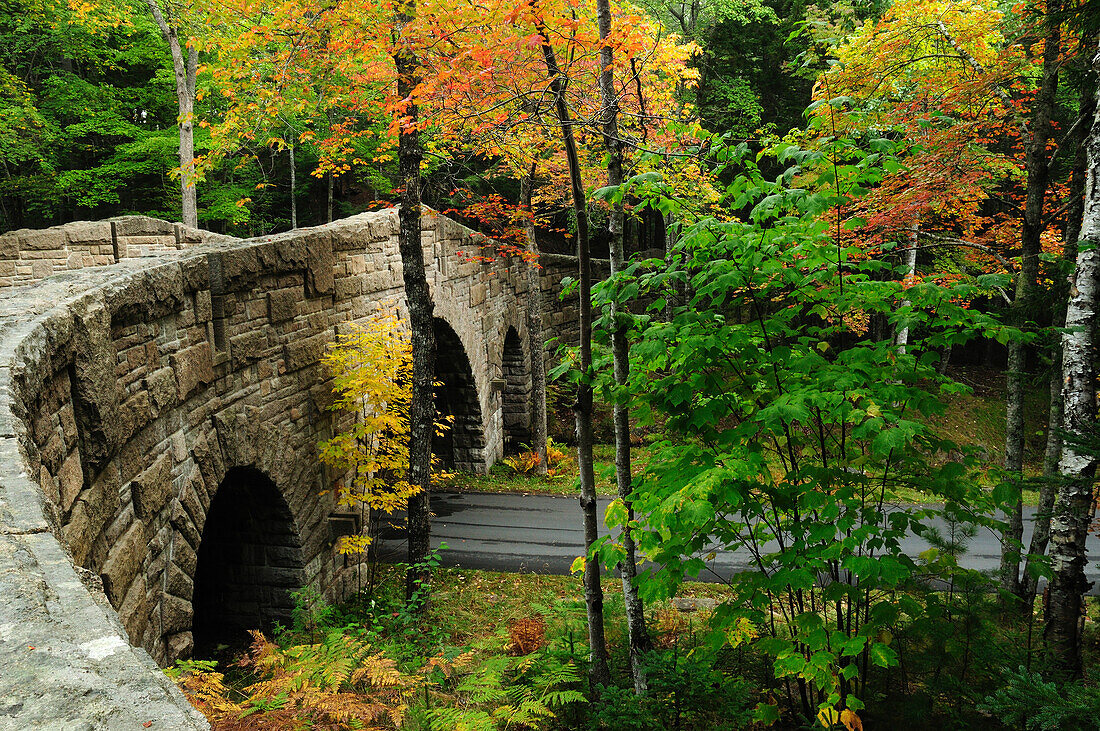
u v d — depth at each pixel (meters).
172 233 13.27
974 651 5.52
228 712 4.48
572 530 15.12
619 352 6.79
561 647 7.93
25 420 3.52
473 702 6.05
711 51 21.91
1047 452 8.90
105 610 1.81
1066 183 10.77
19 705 1.39
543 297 23.50
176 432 7.25
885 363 5.24
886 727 5.43
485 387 19.67
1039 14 8.53
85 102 20.66
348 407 10.94
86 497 5.29
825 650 4.70
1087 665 7.64
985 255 10.39
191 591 7.44
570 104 7.04
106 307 5.61
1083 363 6.39
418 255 10.40
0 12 19.86
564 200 17.61
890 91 9.59
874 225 8.66
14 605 1.75
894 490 5.42
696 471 4.85
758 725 6.04
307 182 26.95
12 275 10.41
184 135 16.02
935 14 9.00
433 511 16.52
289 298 9.88
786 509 5.18
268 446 9.34
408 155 10.16
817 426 5.35
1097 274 6.32
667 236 11.61
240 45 8.69
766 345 5.36
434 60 6.95
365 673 5.24
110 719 1.36
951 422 22.12
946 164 8.44
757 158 5.39
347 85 9.95
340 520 11.27
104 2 15.41
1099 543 13.89
